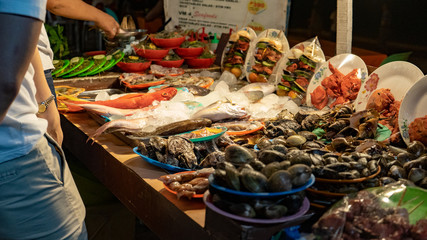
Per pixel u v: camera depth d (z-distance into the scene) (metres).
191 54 3.25
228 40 3.22
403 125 1.82
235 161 1.32
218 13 3.52
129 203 1.77
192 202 1.43
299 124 2.04
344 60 2.36
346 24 2.38
